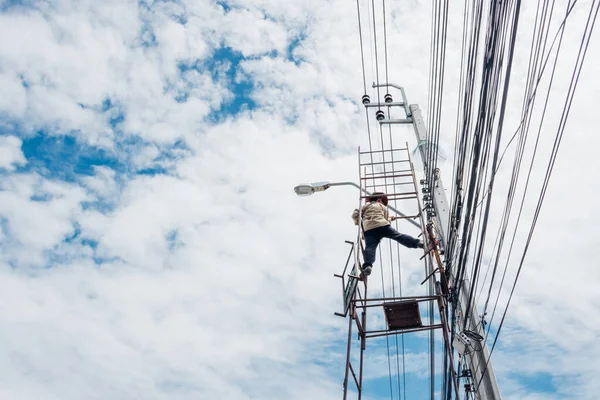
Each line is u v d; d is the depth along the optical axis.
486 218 5.12
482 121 5.13
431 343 8.65
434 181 8.36
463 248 6.13
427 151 8.46
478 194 5.52
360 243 7.93
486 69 4.84
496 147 4.73
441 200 8.23
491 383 6.03
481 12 4.95
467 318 6.29
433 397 8.57
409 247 8.23
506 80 4.25
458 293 6.66
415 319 6.76
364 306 6.88
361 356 6.60
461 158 6.13
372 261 7.97
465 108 5.77
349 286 7.18
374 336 6.68
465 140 5.91
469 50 5.39
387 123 10.37
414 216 8.66
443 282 7.14
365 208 8.70
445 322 6.50
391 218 8.74
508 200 4.89
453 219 6.88
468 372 7.05
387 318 6.81
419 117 10.14
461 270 6.43
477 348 6.23
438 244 8.02
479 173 5.41
